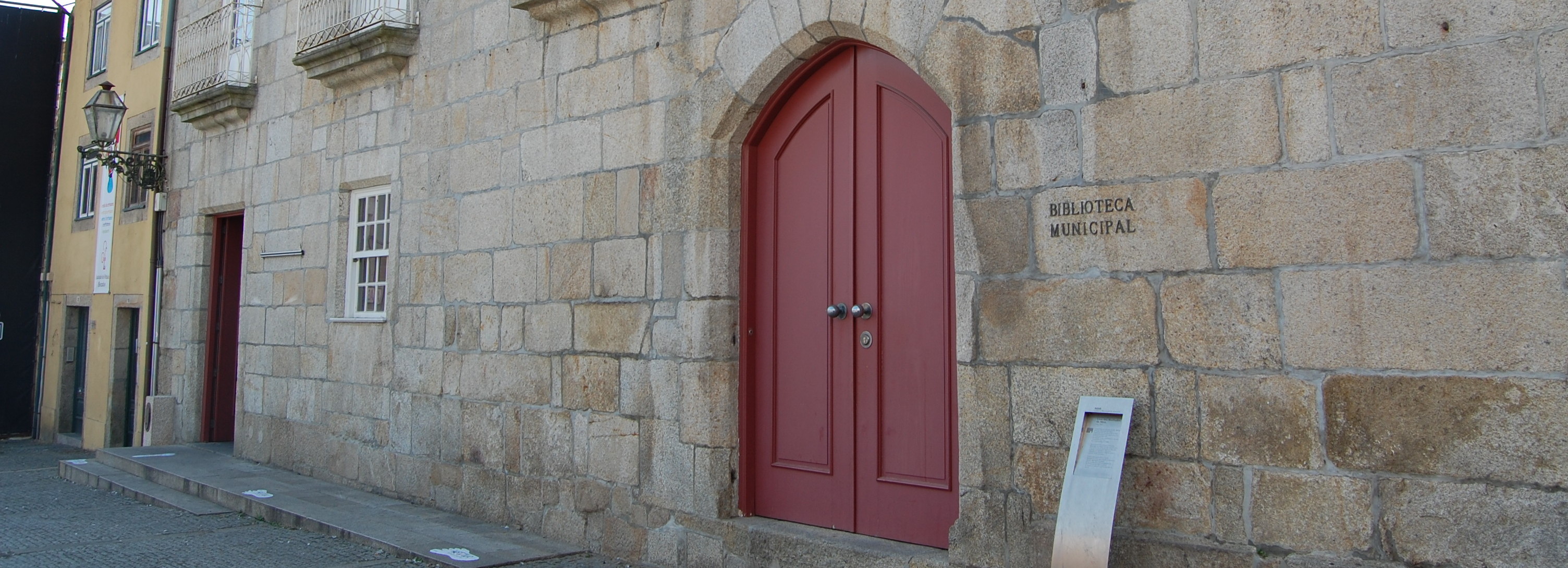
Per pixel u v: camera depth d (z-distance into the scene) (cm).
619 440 612
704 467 564
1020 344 436
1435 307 344
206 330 1118
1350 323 359
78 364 1421
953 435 485
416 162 795
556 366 658
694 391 569
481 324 720
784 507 559
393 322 813
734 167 581
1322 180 367
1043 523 424
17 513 808
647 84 611
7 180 1493
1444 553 339
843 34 526
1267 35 380
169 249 1179
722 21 573
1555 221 325
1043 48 437
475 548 623
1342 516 359
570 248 655
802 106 566
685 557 570
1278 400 373
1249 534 378
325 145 936
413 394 781
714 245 573
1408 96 352
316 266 934
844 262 538
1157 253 402
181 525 749
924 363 500
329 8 920
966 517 448
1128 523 405
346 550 649
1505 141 334
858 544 501
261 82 1043
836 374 539
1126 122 412
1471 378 337
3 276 1487
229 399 1128
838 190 544
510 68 711
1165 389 398
